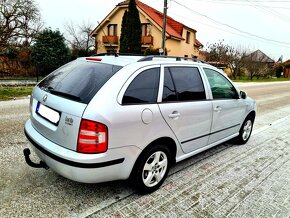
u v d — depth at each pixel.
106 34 30.86
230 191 3.31
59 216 2.55
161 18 29.80
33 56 23.45
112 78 2.63
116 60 3.02
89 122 2.35
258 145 5.30
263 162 4.38
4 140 4.42
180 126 3.20
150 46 26.66
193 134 3.50
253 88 20.48
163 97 2.99
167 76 3.11
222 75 4.18
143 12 26.94
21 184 3.06
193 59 3.86
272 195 3.29
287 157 4.70
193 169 3.87
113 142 2.47
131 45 23.14
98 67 2.92
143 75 2.84
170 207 2.85
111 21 30.11
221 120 4.08
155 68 3.01
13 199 2.76
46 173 3.35
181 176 3.61
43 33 24.08
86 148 2.39
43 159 2.77
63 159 2.45
